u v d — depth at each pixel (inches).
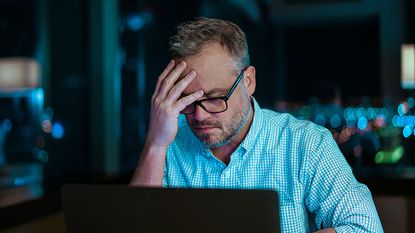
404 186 108.5
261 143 49.3
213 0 162.4
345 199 44.8
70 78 136.6
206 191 34.2
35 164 134.7
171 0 156.7
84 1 136.3
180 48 44.4
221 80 43.8
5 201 88.0
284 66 167.2
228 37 44.3
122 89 147.9
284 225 48.1
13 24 149.1
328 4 160.2
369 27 163.8
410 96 134.7
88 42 136.7
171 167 52.6
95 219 36.4
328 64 168.4
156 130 47.6
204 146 49.3
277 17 166.9
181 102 44.6
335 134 138.6
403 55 135.8
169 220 35.0
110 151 139.7
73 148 136.4
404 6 144.9
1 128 148.2
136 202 35.4
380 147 132.7
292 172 48.0
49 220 95.8
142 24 152.4
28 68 134.0
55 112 135.9
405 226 108.5
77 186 36.5
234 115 44.9
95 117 137.3
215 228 34.3
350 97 148.9
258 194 33.3
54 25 135.0
